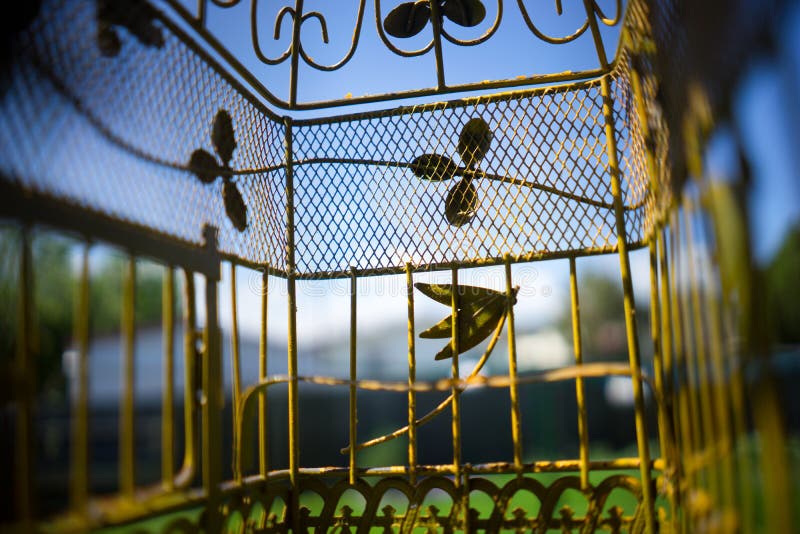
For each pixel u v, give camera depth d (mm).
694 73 304
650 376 368
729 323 287
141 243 338
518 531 396
